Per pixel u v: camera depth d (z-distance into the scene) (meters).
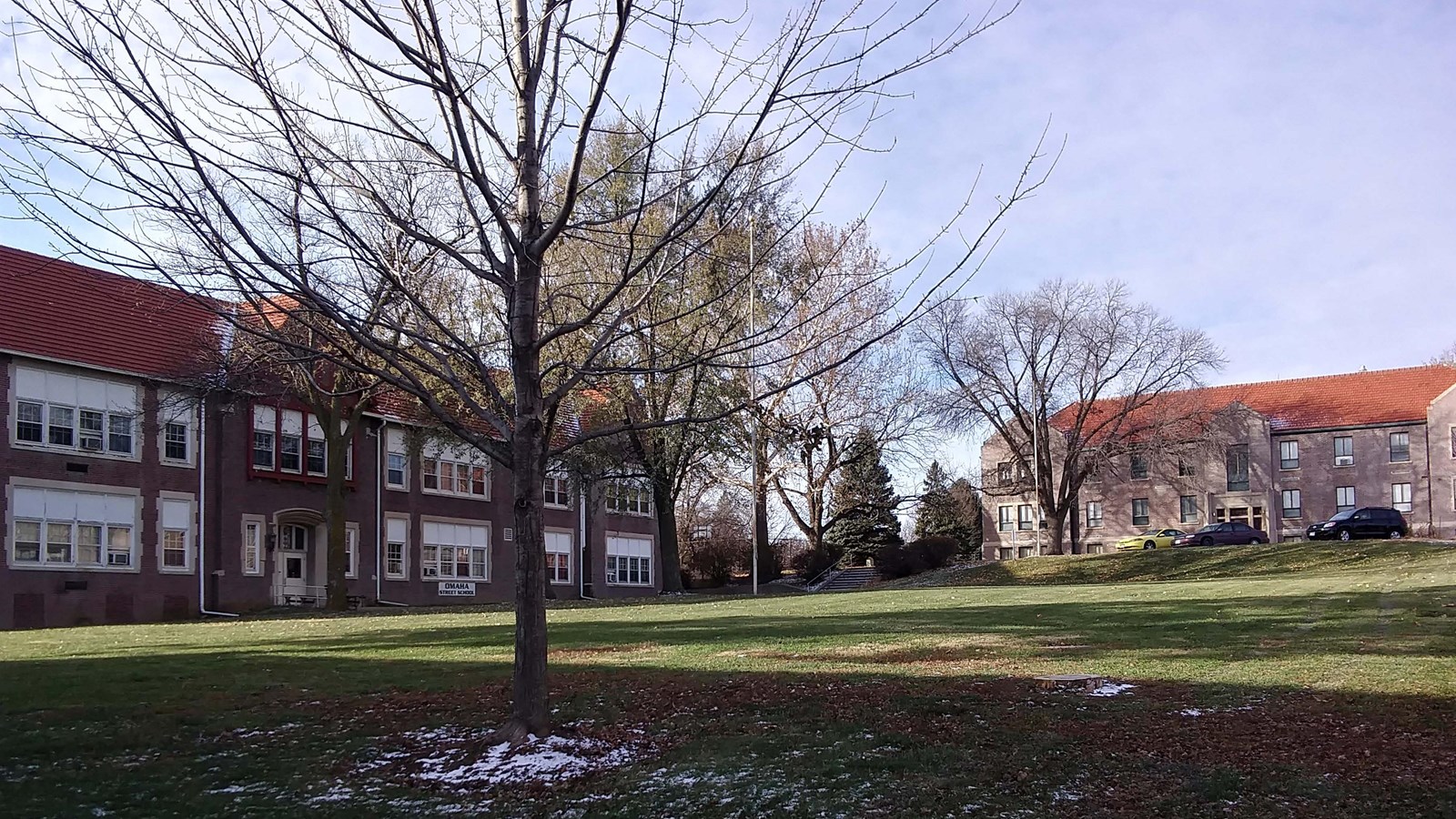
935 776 7.56
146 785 7.80
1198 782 7.29
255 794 7.57
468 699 10.80
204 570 36.16
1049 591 26.80
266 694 11.36
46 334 32.78
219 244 7.55
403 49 7.50
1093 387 55.25
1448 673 10.79
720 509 70.25
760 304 10.69
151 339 35.31
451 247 8.96
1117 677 11.24
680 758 8.19
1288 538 69.12
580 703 10.29
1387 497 67.06
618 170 8.55
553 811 7.04
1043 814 6.73
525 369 8.34
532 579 8.71
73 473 33.09
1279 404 72.38
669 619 19.97
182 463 35.84
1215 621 16.11
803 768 7.83
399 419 40.34
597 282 10.15
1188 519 72.06
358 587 41.31
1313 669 11.34
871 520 64.94
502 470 48.78
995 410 55.75
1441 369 70.00
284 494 39.03
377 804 7.25
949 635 15.23
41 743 9.12
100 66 7.04
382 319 8.88
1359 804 6.75
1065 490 56.41
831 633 15.91
